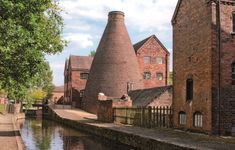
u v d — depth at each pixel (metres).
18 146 18.20
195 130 23.42
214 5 22.14
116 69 54.47
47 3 14.75
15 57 14.89
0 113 52.31
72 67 74.44
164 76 67.50
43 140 27.11
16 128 29.31
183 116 25.42
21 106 63.50
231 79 22.16
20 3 13.05
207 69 22.20
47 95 82.25
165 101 38.41
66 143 25.31
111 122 36.00
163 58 67.69
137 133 22.44
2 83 16.48
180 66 26.00
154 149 18.73
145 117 29.23
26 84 17.42
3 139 21.36
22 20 13.62
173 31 27.22
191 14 24.58
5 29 12.75
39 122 50.81
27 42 13.80
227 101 21.95
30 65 15.73
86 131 33.62
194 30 24.11
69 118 44.16
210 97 21.73
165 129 25.91
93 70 56.50
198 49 23.48
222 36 22.19
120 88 53.81
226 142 17.75
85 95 58.81
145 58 66.62
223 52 22.11
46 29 16.27
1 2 12.73
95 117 46.38
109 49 55.28
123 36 56.31
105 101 38.84
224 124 21.81
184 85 25.25
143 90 46.28
